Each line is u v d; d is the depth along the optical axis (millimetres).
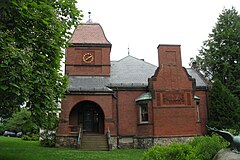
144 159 10961
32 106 10867
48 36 11727
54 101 13586
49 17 11633
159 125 28547
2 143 26844
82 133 28078
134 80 31297
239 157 10945
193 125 29000
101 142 26203
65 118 27578
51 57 12172
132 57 35688
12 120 43531
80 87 29047
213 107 31484
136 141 29250
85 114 31109
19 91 9648
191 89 29844
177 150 10898
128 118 29875
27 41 10742
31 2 10445
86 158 18625
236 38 40438
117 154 21406
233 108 31047
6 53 9227
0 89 9312
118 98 30250
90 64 31406
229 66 38625
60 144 26891
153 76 29516
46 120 12281
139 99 29672
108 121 28328
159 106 28938
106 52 31906
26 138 34938
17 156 18281
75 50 31547
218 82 32219
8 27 10758
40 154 19688
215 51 40781
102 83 30328
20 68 9414
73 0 13828
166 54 30297
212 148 14227
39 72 10445
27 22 10984
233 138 11555
